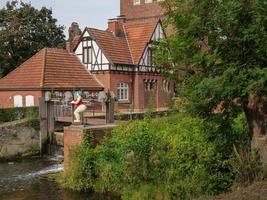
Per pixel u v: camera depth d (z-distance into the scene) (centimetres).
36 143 2616
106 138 1698
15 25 5094
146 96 4184
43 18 5397
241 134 1326
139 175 1459
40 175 1969
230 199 948
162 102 4244
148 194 1370
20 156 2548
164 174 1406
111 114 2380
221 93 1070
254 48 1033
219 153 1330
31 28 5256
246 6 1014
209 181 1301
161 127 1587
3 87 3653
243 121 1373
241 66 1057
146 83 4194
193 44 1182
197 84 1151
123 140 1598
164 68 1747
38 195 1586
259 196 921
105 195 1535
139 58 4100
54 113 2722
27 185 1762
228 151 1316
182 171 1370
